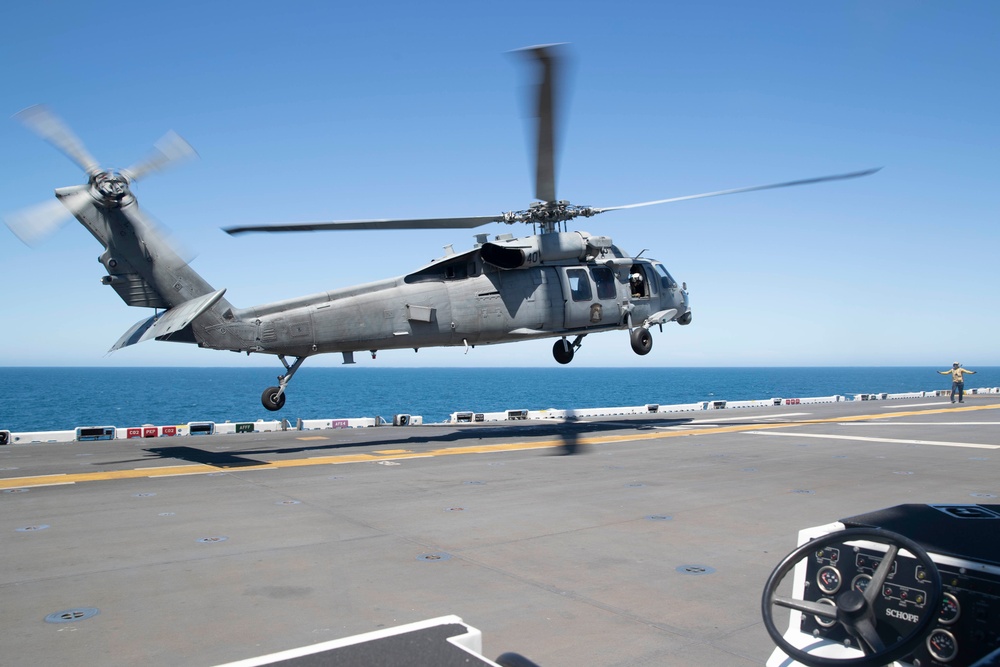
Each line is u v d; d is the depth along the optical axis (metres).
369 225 15.48
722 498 10.49
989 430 20.64
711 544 7.93
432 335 17.66
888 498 10.57
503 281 18.53
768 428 21.25
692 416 26.22
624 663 4.87
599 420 24.42
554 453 15.53
